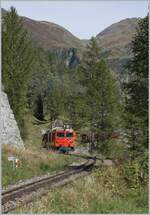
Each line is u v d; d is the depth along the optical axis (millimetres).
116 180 19688
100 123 76062
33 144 72125
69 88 122875
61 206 14414
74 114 85250
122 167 21062
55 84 122438
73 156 48469
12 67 71375
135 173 19984
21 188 20188
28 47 73125
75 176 25875
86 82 81438
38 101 112562
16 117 69750
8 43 71750
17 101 70500
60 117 117562
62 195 15539
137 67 29734
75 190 16391
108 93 77062
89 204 14852
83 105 79625
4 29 72625
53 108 117375
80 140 79062
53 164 33344
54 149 56250
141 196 17422
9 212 13328
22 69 71750
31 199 16250
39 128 86438
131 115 29328
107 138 73625
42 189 19594
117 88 77812
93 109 77938
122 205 15219
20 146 49125
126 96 30234
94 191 16344
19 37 72875
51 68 143875
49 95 119312
